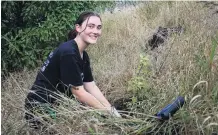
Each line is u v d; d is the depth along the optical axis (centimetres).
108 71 322
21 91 226
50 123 187
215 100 194
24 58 384
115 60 346
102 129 178
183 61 262
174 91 220
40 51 400
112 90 294
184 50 278
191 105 187
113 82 301
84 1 415
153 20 469
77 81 218
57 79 226
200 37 282
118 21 488
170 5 493
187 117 181
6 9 388
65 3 395
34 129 190
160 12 483
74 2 402
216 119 178
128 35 439
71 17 390
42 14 405
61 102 208
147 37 403
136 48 366
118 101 271
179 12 426
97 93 252
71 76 216
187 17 395
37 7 391
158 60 299
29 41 387
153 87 250
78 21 234
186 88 212
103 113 191
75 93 218
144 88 249
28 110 200
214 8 358
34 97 222
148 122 184
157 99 231
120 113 212
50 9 391
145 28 447
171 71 263
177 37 327
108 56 371
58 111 194
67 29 395
